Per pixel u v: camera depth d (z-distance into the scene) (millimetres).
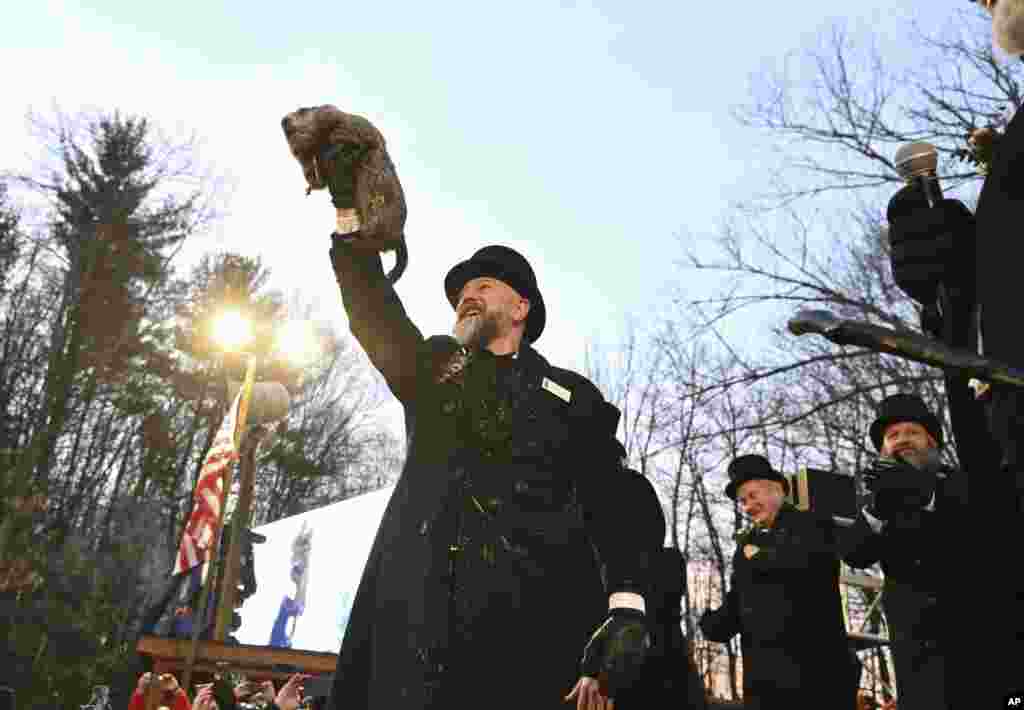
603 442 2619
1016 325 1646
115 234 42375
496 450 2525
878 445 4707
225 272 44906
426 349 2666
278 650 11891
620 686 2312
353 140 2426
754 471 5773
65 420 38906
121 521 40906
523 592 2389
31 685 26109
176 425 44031
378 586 2473
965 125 16203
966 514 3105
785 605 5453
